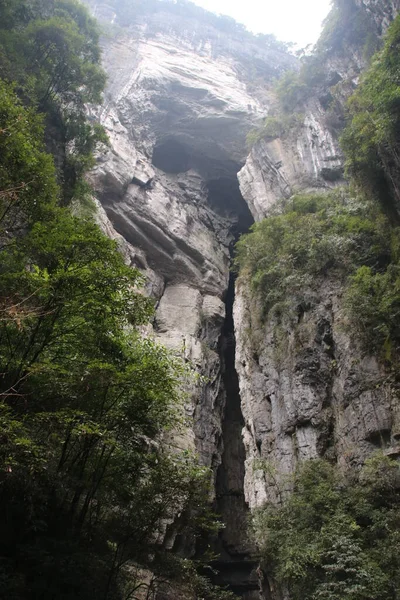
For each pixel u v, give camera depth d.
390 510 15.02
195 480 12.84
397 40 18.62
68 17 26.86
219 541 29.38
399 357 18.09
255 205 38.16
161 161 49.81
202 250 40.75
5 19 22.77
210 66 55.22
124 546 12.18
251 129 47.16
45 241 10.98
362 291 19.94
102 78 25.22
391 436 17.09
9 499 10.15
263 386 24.73
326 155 35.75
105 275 10.59
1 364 10.27
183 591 14.84
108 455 11.84
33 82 20.55
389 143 19.33
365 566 13.27
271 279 26.83
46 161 13.39
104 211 34.38
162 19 60.44
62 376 10.73
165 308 36.22
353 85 36.41
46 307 10.20
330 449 19.47
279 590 17.20
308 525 16.09
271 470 20.33
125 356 12.24
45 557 9.75
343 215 25.56
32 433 9.73
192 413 29.06
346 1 40.12
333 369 21.09
